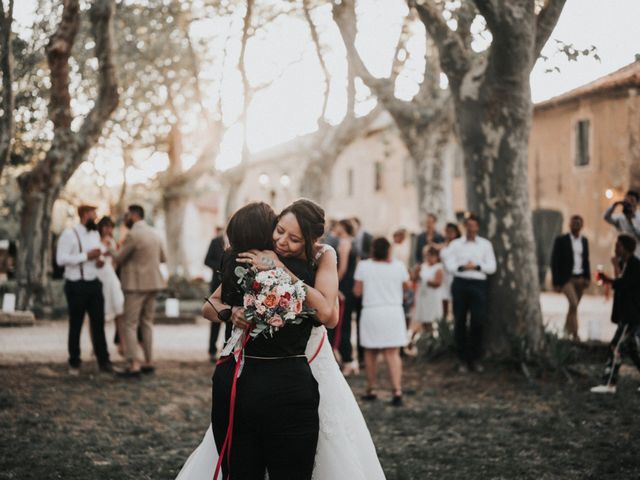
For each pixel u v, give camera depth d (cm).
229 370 353
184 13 1881
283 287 338
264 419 341
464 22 1101
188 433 699
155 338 1538
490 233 1056
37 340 1380
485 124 1044
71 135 1648
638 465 588
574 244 1275
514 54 984
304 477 349
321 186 2362
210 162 2677
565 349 1012
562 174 3023
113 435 686
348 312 1058
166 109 2427
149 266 991
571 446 645
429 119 1988
